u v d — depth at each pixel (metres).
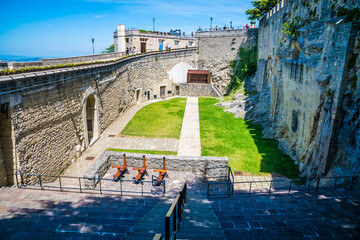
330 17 11.54
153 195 10.34
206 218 7.32
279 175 13.39
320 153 11.43
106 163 12.88
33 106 11.45
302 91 14.32
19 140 10.52
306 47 13.57
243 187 11.99
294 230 6.43
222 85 39.53
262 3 34.59
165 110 28.14
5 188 9.98
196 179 12.40
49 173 12.90
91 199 8.77
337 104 10.30
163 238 5.76
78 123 16.23
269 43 25.28
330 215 7.36
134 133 20.72
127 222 6.93
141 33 35.88
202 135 20.09
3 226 6.63
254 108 24.53
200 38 40.72
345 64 9.91
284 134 17.64
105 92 21.19
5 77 9.52
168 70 36.31
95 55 21.20
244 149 17.03
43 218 7.10
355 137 9.74
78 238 6.02
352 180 9.56
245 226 6.72
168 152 16.89
